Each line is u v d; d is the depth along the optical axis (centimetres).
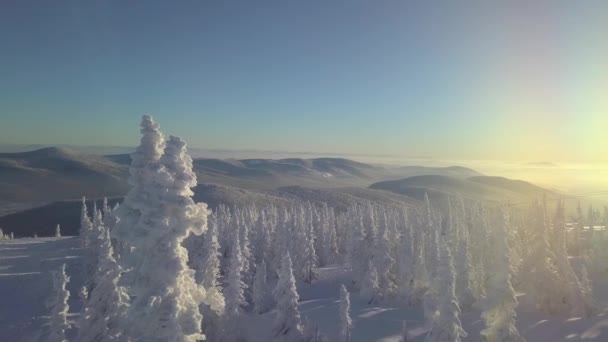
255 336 3928
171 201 1470
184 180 1502
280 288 3666
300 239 7469
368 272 5766
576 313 4338
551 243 5247
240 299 3784
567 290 4400
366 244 6581
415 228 7238
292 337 3572
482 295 4862
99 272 2262
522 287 5175
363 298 5703
